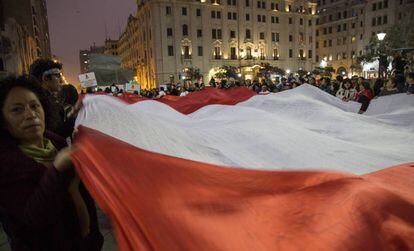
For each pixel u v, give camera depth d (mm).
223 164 2703
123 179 1478
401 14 62031
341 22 73875
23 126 1639
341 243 1354
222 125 3908
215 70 59875
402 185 1870
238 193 1627
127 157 1590
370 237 1391
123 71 24172
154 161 1635
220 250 1302
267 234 1384
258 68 62281
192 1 58531
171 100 7445
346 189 1634
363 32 69250
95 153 1526
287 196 1613
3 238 4066
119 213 1363
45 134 1924
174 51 58250
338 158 3051
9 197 1526
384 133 4234
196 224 1390
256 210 1506
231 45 63000
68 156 1472
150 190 1487
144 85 67062
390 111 7215
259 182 1733
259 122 3982
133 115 2514
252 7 64312
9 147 1617
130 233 1326
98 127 2260
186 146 2705
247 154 3023
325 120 4945
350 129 4504
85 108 2424
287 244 1342
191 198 1518
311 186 1723
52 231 1624
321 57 79812
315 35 74250
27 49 46438
